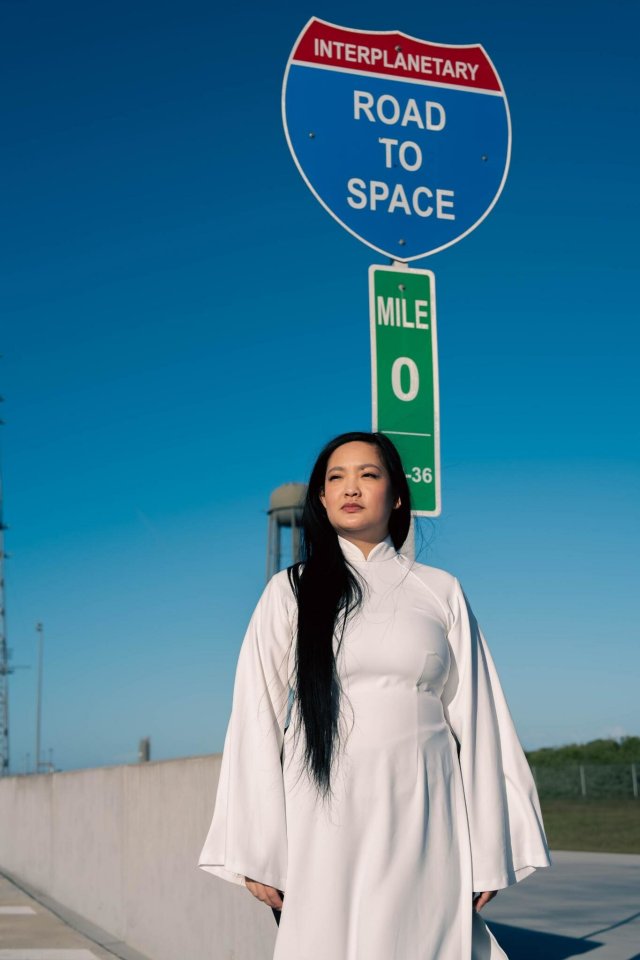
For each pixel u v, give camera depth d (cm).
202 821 604
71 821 1031
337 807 275
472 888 281
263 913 490
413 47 523
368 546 305
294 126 502
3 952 773
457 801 286
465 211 521
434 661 288
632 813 2262
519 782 298
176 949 653
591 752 3625
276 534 2405
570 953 718
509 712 305
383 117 514
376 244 505
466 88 529
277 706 294
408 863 273
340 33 512
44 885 1153
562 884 1127
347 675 282
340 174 504
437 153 520
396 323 495
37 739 4941
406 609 291
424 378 493
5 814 1449
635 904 970
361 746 278
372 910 269
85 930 878
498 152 530
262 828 279
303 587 293
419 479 481
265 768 284
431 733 285
